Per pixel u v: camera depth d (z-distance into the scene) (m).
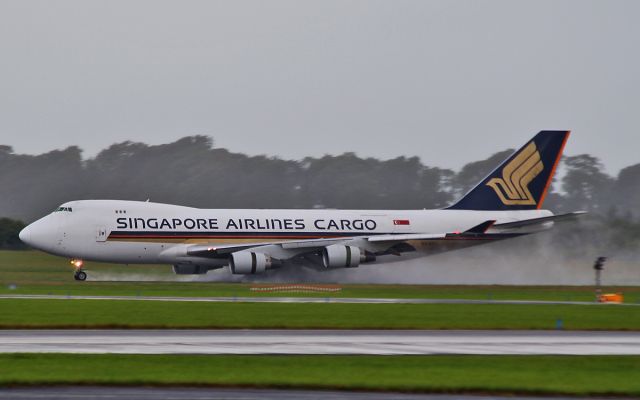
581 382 93.00
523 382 92.31
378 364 101.94
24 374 92.12
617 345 124.31
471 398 86.00
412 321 152.88
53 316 151.25
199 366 98.81
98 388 87.06
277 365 100.19
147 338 124.44
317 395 85.44
